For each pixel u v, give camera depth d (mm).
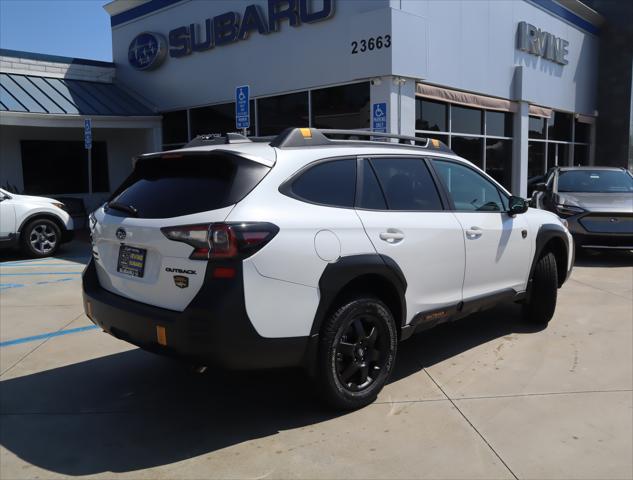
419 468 3104
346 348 3678
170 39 14984
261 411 3848
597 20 20109
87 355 4996
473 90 13359
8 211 9961
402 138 4699
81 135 16438
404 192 4215
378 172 4086
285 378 4434
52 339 5438
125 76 16609
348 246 3613
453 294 4484
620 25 20328
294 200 3486
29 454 3309
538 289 5562
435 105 12359
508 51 14773
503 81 14656
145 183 3910
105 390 4234
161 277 3389
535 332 5547
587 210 9188
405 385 4250
